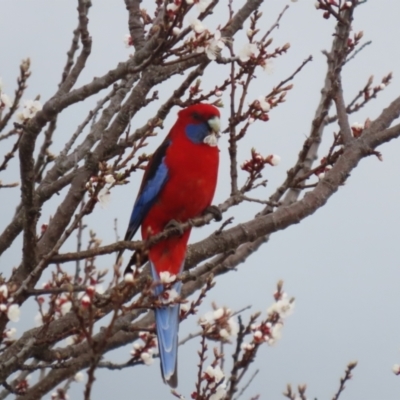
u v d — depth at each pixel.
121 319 10.12
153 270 10.82
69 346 10.17
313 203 9.86
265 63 9.66
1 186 10.94
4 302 8.14
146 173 11.76
